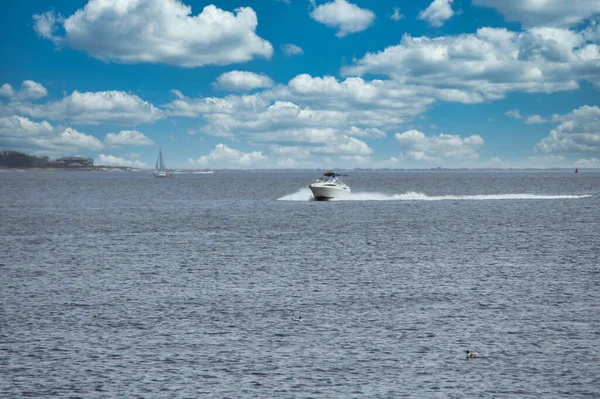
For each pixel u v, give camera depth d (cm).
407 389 3584
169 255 8381
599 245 9238
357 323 4825
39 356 4078
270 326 4753
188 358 4056
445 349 4209
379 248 9031
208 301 5559
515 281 6406
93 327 4719
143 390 3575
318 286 6216
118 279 6619
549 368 3866
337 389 3584
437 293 5853
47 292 5941
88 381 3691
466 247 9100
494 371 3828
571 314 5062
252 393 3534
